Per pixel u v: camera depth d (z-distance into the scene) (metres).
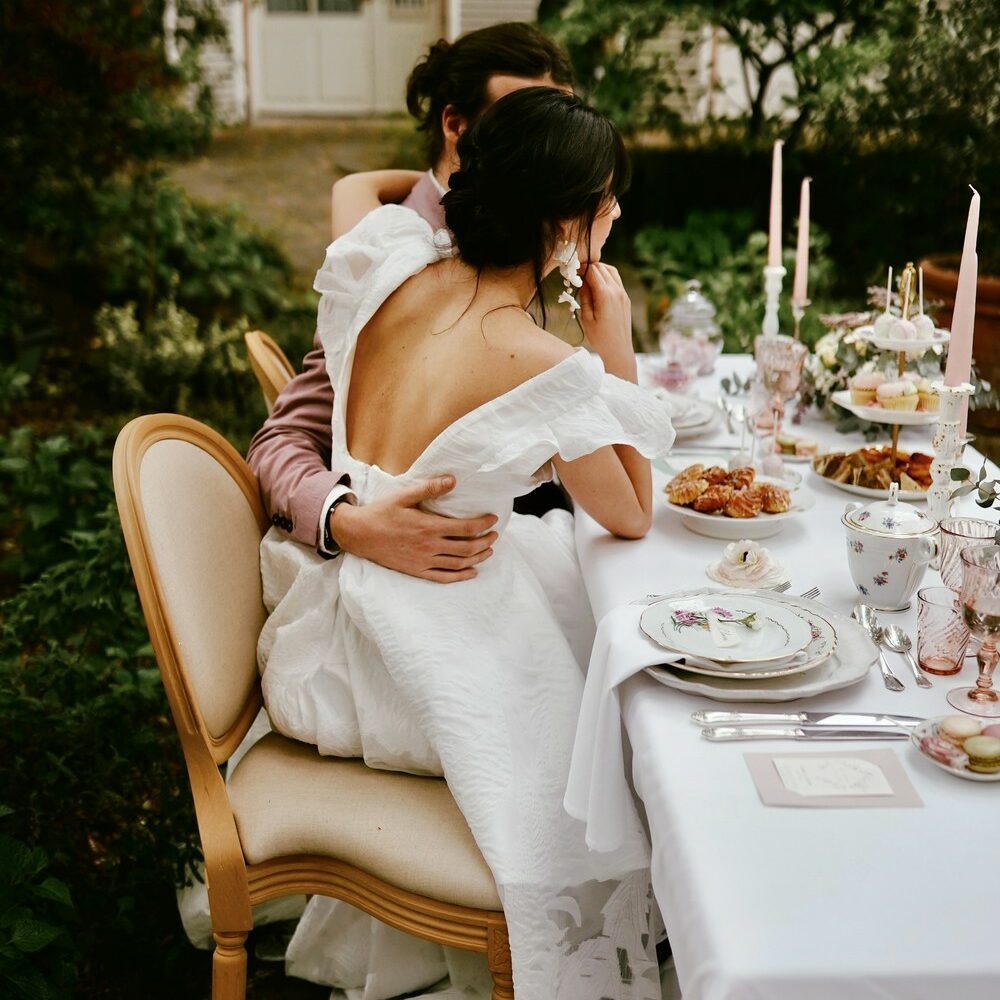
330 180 7.61
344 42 8.98
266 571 1.83
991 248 4.17
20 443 3.67
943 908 1.03
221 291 5.56
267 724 2.20
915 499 1.91
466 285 1.70
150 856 2.17
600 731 1.43
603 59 5.63
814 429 2.33
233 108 6.34
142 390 4.85
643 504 1.80
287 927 2.22
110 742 2.28
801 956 0.99
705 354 2.78
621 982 1.60
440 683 1.59
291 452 1.90
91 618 2.62
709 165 5.67
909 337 1.96
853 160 5.30
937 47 4.89
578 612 1.92
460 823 1.61
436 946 1.92
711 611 1.49
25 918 1.80
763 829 1.14
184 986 2.11
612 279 1.85
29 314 5.21
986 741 1.21
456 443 1.63
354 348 1.79
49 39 4.80
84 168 5.17
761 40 5.53
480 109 2.13
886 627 1.52
